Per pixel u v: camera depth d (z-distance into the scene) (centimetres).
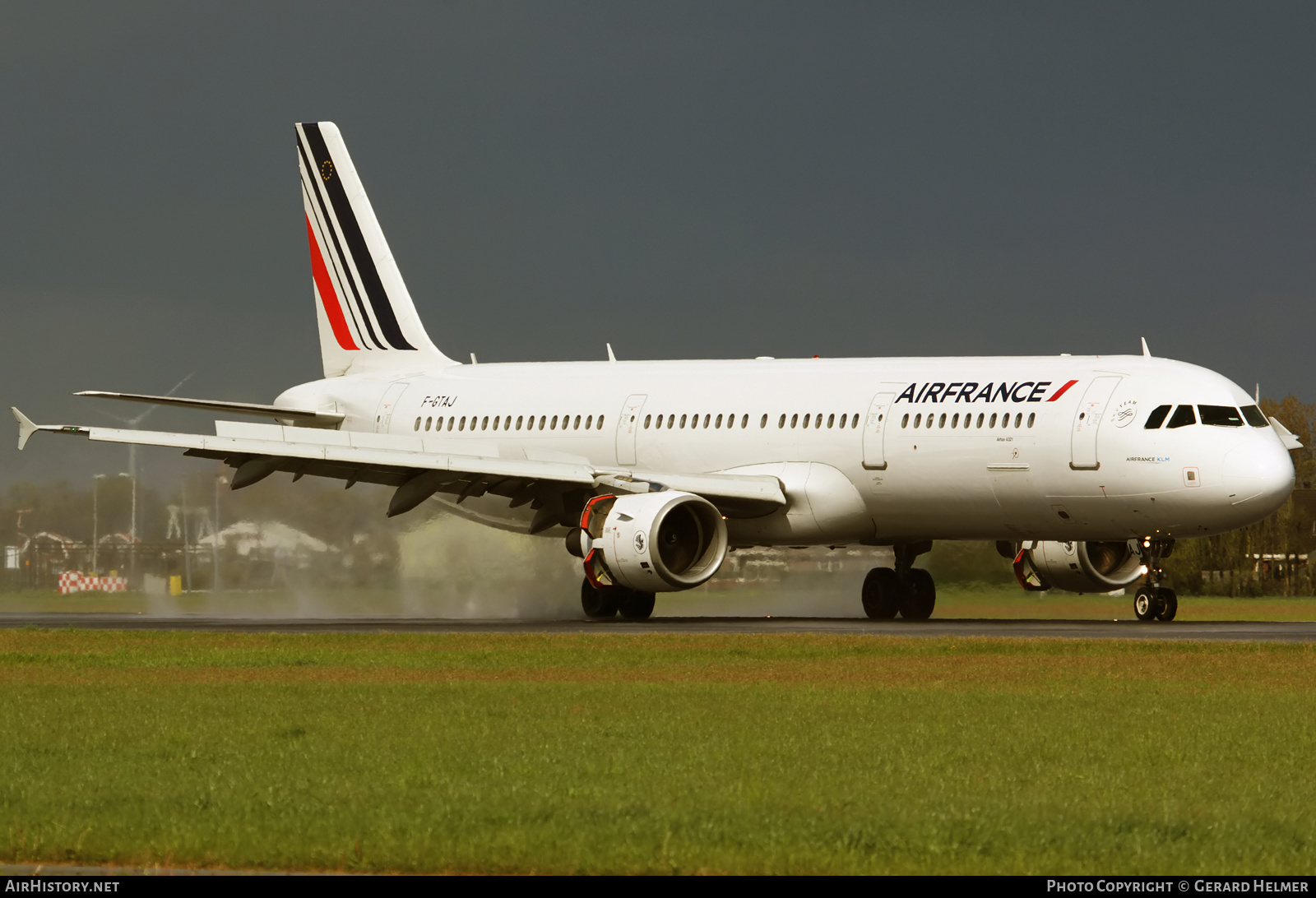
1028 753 4934
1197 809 4000
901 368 12725
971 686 6975
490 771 4638
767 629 11406
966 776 4503
